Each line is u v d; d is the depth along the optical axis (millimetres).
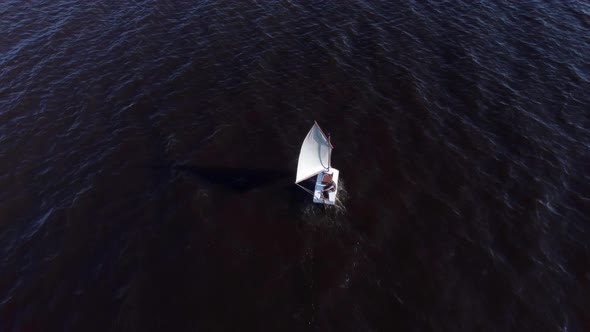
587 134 38000
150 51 48594
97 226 31094
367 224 31109
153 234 30500
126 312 26094
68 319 25812
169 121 39844
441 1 57344
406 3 56938
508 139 37781
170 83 44281
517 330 25094
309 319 25703
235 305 26406
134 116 40438
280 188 33656
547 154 36219
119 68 46156
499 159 35938
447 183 34094
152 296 26891
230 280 27703
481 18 53719
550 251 29219
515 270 28141
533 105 41094
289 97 42656
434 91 43062
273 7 56438
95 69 45969
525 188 33500
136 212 32000
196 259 28922
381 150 36969
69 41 49969
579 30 51156
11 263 28812
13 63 46500
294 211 31875
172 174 34781
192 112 40875
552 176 34406
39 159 36219
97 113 40719
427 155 36469
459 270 28234
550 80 43969
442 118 39969
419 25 52625
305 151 30688
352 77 45031
